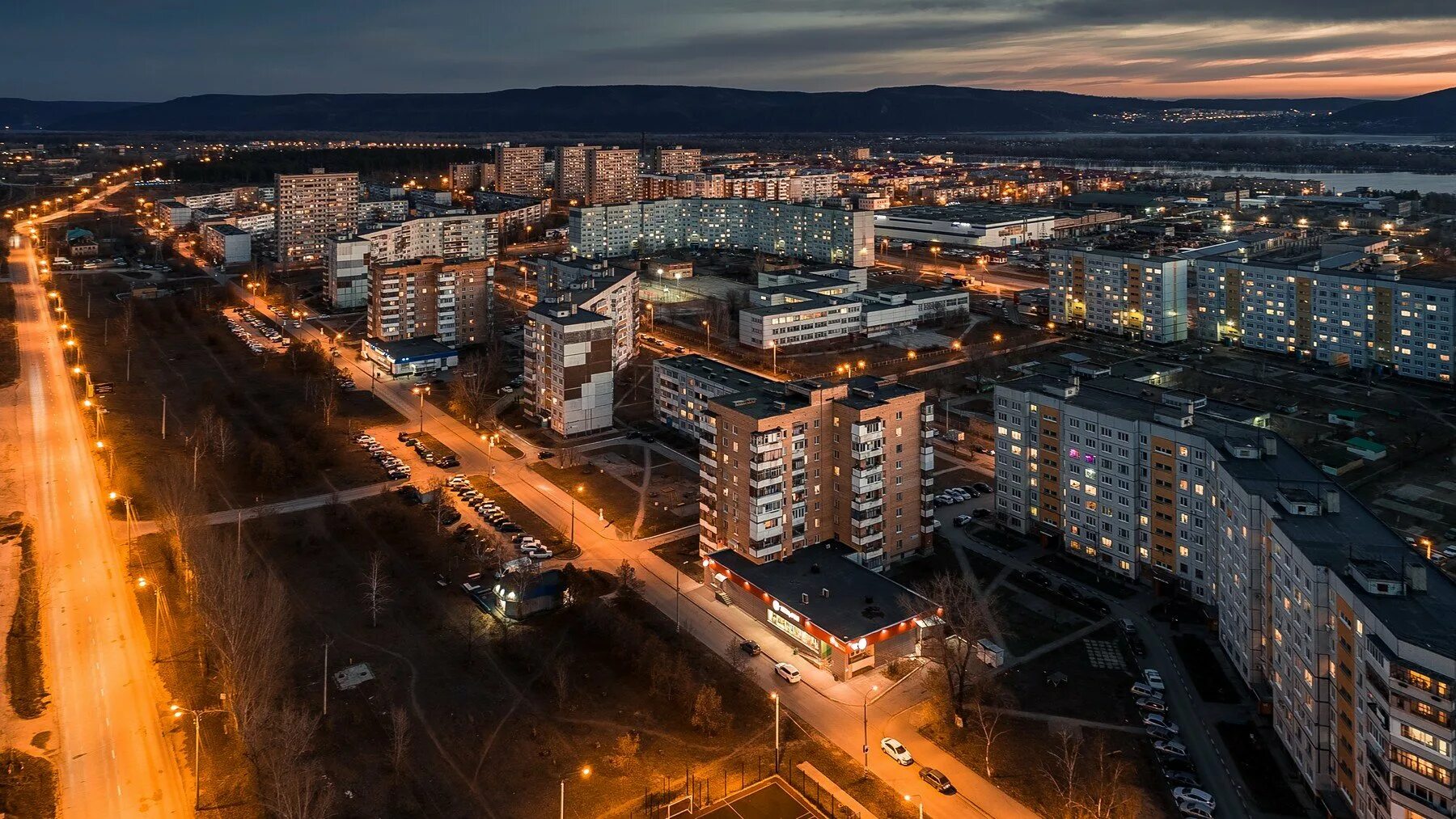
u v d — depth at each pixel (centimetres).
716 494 17575
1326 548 12088
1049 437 18462
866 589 15850
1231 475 14462
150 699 13688
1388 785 10175
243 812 11369
